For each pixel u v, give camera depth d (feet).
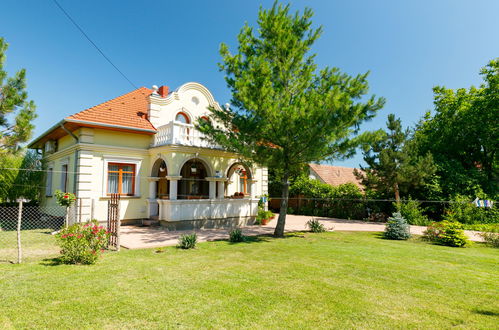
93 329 12.21
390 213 66.39
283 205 41.39
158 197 53.36
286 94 37.99
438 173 65.51
